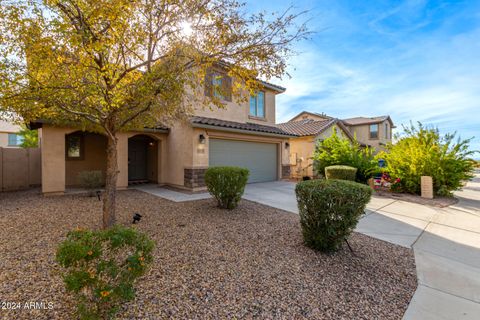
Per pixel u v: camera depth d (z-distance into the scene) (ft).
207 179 23.90
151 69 15.42
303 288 10.46
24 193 32.04
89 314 6.92
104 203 16.75
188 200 27.71
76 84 13.21
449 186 34.45
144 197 29.53
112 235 7.70
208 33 15.06
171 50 15.30
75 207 23.49
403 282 11.39
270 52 15.26
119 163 35.58
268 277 11.19
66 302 8.68
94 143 40.57
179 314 8.39
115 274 7.13
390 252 14.79
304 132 58.85
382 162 51.06
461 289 10.90
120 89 14.43
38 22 11.65
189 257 12.78
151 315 8.23
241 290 10.07
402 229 19.45
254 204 26.66
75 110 15.38
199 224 18.51
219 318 8.34
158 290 9.71
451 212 25.50
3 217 19.51
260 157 45.39
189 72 16.08
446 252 15.02
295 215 22.40
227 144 39.55
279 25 15.15
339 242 14.10
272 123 50.88
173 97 15.81
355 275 11.83
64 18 12.19
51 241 14.39
